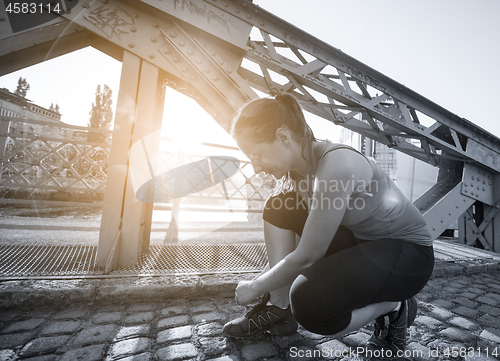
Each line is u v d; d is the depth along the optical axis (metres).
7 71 2.02
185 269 1.97
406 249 0.99
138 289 1.63
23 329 1.27
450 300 2.00
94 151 4.04
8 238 2.46
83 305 1.54
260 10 2.30
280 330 1.39
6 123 3.79
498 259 3.18
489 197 3.81
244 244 2.96
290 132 0.90
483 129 3.51
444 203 3.42
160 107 2.18
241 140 0.90
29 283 1.56
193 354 1.17
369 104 2.92
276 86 2.64
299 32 2.52
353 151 0.91
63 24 1.88
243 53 2.30
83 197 4.77
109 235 1.86
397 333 1.12
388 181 1.00
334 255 0.97
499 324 1.64
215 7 2.17
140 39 1.98
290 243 1.36
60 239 2.54
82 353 1.12
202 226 4.16
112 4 1.92
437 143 3.36
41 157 3.85
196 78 2.12
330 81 2.92
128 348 1.18
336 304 0.90
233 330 1.29
